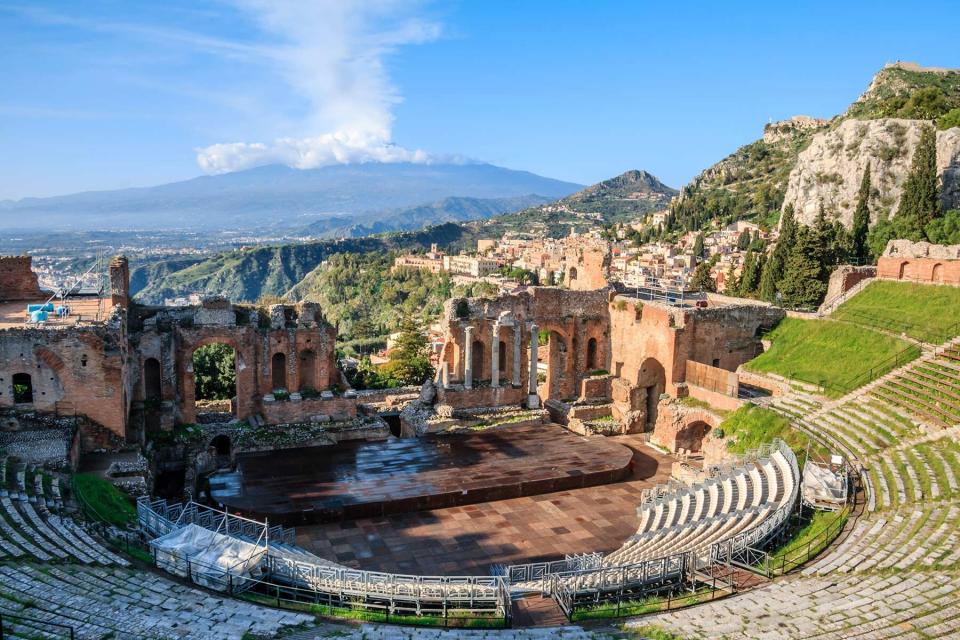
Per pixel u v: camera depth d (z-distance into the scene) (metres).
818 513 35.91
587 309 70.50
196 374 75.19
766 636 24.23
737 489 41.25
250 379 56.41
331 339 59.06
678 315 63.00
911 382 49.31
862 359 56.59
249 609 26.23
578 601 29.62
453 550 41.03
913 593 26.05
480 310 66.31
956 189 106.38
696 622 26.05
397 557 39.84
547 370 70.44
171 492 48.25
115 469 41.62
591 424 64.81
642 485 52.34
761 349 68.06
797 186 141.25
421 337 102.62
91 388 44.38
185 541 30.47
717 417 56.50
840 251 91.88
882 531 32.47
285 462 51.34
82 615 23.62
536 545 42.00
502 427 62.00
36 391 43.72
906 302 63.16
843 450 43.59
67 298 57.12
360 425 58.16
